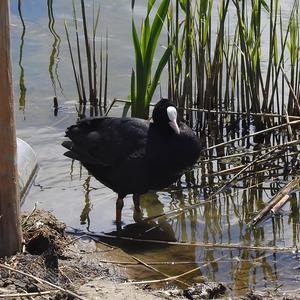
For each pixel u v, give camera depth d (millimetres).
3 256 5875
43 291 5445
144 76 9250
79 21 12398
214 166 8922
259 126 9773
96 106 10266
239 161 9039
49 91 10648
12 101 5734
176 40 9352
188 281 6242
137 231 7332
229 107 10172
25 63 11312
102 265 6383
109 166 7449
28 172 8180
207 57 10062
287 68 10938
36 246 6090
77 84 10305
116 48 11633
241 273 6406
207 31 9586
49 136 9430
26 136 9391
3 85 5617
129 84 10820
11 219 5875
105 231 7297
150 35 9070
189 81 9633
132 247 6969
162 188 7559
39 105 10250
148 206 7934
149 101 9406
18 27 12273
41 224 6441
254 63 9688
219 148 9422
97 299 5574
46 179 8367
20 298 5289
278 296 5852
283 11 12305
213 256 6777
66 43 11828
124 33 12008
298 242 7035
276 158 8633
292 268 6480
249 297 5801
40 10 12836
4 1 5469
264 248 6840
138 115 9398
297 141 8516
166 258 6738
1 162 5742
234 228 7402
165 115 7309
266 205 7727
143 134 7402
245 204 7961
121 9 12719
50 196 7992
